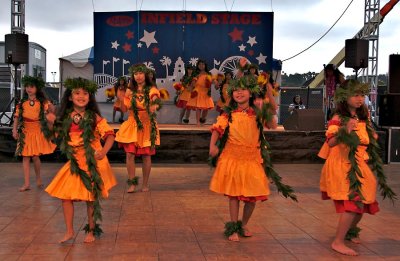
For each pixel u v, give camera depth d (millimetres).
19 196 6969
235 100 4914
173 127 11898
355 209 4375
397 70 11484
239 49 13562
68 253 4363
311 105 18719
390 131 11477
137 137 7348
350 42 11750
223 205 6566
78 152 4684
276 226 5469
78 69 14297
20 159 10797
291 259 4293
